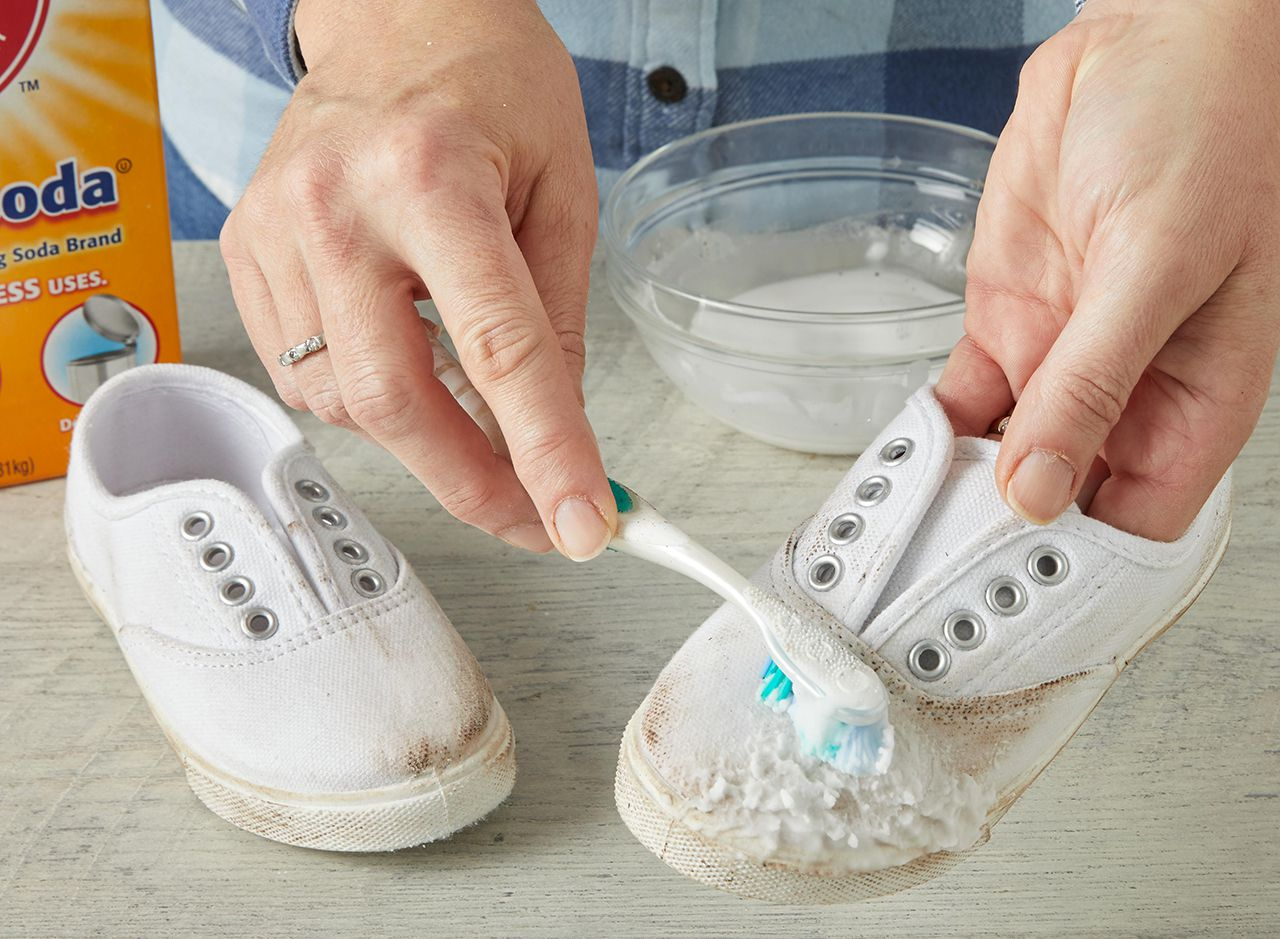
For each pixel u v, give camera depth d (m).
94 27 0.73
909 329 0.76
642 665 0.69
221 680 0.60
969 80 1.04
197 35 1.08
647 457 0.84
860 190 0.97
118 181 0.78
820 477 0.82
